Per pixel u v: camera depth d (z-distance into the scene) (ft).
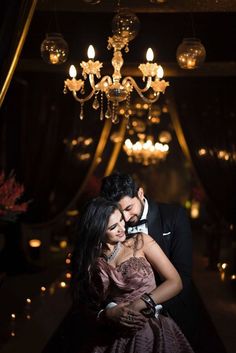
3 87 15.74
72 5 21.80
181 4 21.40
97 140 37.45
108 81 19.36
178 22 27.32
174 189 77.77
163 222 13.93
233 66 27.71
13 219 24.56
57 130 36.88
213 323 24.53
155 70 18.78
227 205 35.47
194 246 54.08
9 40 15.48
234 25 26.78
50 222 38.78
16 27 15.39
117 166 75.87
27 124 36.81
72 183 38.47
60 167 37.52
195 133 35.24
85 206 11.87
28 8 15.21
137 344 11.53
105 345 11.85
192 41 18.88
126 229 13.21
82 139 37.45
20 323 24.45
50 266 39.93
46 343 21.34
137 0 21.15
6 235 36.86
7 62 15.61
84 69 19.17
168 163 77.05
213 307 27.78
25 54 27.22
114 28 17.90
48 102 36.45
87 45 27.50
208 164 35.47
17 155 36.88
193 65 18.98
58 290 31.76
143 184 77.36
